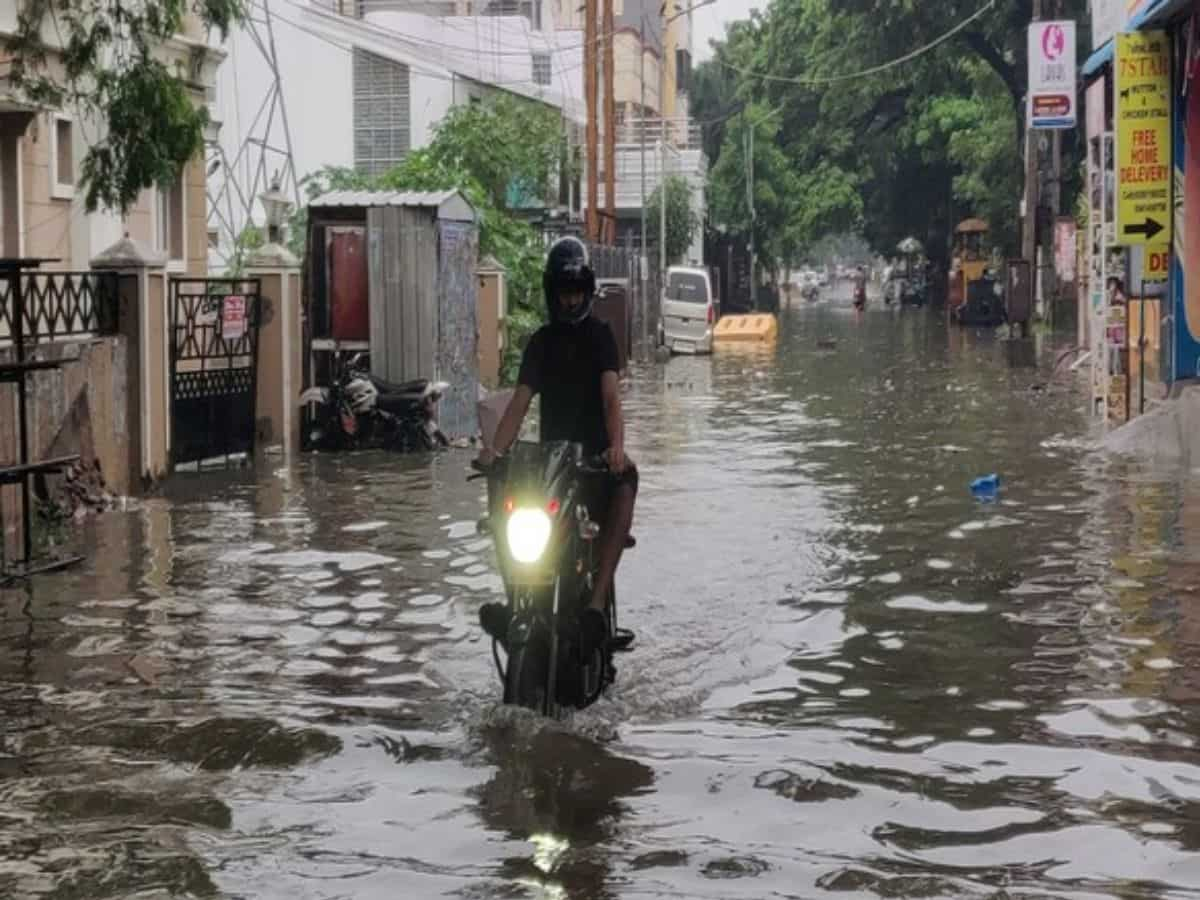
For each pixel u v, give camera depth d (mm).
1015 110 53156
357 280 18672
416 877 4750
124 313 14102
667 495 13398
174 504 13320
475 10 53656
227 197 31844
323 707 6754
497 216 29344
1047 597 8828
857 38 55125
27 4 14656
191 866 4855
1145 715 6457
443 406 18906
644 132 50812
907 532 11203
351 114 37781
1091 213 19656
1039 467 14781
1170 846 4969
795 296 118000
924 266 87312
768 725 6422
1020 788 5574
